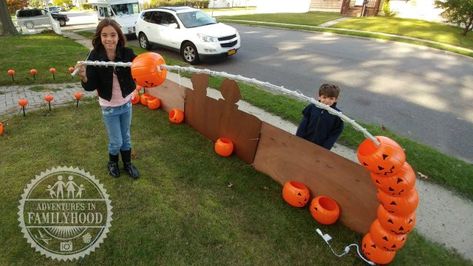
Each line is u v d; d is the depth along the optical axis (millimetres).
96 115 5207
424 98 7398
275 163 3635
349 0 23875
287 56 11195
